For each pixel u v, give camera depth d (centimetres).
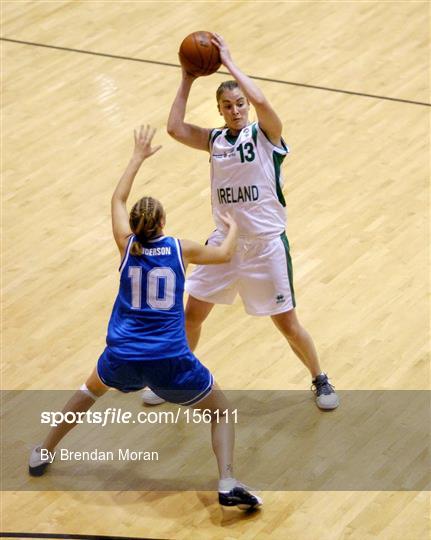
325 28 2086
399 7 2158
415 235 1491
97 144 1758
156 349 1043
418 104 1806
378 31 2062
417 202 1559
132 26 2145
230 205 1143
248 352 1311
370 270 1429
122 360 1048
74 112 1856
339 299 1382
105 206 1605
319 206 1566
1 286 1451
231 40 2058
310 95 1855
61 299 1421
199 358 1304
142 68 1983
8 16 2219
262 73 1931
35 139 1784
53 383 1279
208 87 1886
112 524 1072
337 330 1330
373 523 1052
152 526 1066
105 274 1465
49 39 2116
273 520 1064
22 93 1928
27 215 1595
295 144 1717
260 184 1131
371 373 1259
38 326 1374
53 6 2255
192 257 1069
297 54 1992
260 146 1127
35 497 1114
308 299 1385
